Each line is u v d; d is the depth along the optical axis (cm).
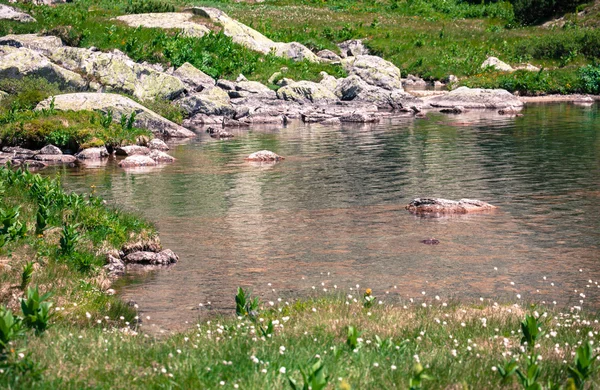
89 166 2934
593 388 731
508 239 1770
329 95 5103
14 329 773
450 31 7150
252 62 5653
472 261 1584
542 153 3091
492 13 8031
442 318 1096
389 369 768
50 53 4853
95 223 1667
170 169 2828
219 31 5919
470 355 859
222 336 948
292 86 5044
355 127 4150
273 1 8462
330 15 7669
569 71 5888
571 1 7556
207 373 736
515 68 6194
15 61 4162
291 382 642
